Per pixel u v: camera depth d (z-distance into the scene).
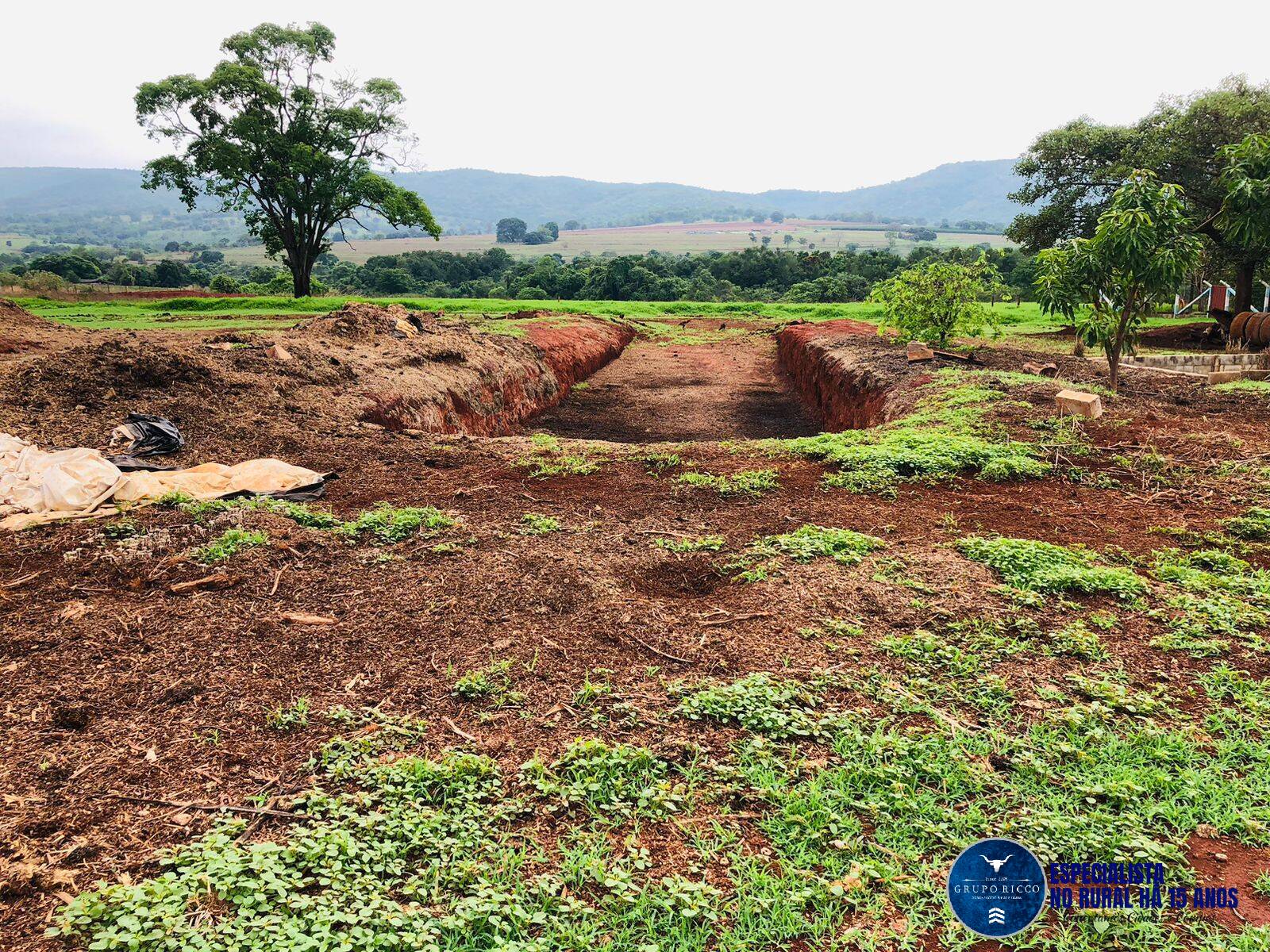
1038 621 4.97
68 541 6.09
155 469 7.98
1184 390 12.43
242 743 3.78
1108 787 3.41
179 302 35.72
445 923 2.71
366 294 66.44
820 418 18.23
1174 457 8.29
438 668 4.50
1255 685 4.19
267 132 36.72
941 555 5.93
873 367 15.35
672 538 6.53
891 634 4.86
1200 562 5.84
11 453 7.37
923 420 10.18
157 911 2.67
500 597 5.36
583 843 3.17
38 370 9.66
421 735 3.88
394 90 38.50
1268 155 11.96
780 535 6.50
